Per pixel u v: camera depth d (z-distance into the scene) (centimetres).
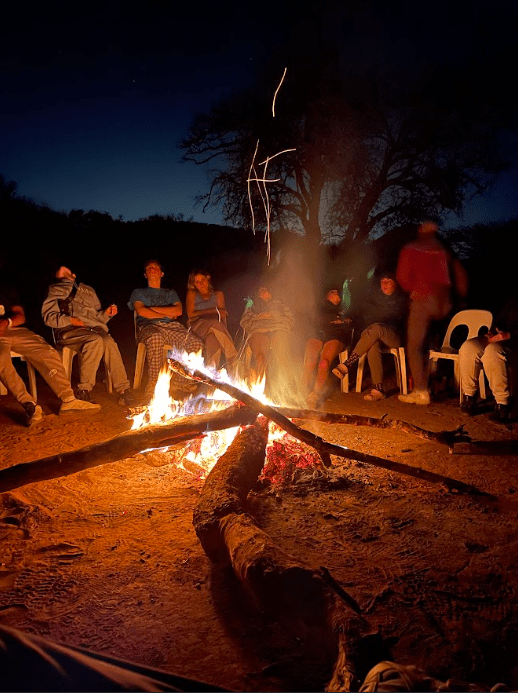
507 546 300
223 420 400
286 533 312
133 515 337
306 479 384
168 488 380
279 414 396
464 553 292
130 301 664
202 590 254
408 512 342
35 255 1388
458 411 609
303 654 210
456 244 1594
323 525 322
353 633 180
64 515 338
